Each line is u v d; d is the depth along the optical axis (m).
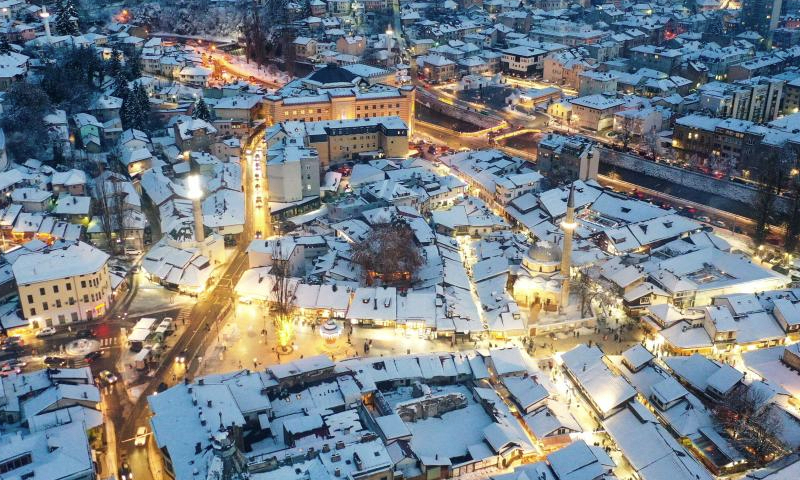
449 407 139.00
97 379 150.25
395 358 150.38
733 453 128.88
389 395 144.50
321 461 111.69
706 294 180.62
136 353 159.38
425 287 182.25
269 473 110.50
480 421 137.12
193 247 194.12
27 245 184.88
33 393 135.88
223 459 109.00
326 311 170.88
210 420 123.62
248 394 133.38
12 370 151.88
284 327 161.12
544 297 176.75
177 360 156.25
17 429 129.75
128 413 140.88
